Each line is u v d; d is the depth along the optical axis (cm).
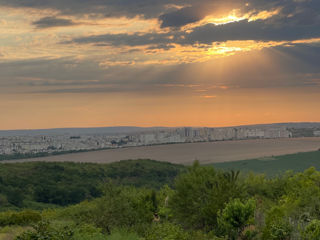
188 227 2052
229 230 1717
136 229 1772
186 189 2112
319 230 1219
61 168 13188
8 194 9644
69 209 2655
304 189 2175
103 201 1909
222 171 2208
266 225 1485
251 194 2667
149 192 2889
